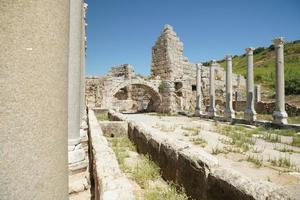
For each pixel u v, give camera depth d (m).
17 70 1.67
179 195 4.50
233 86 42.88
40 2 1.78
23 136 1.68
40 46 1.76
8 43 1.65
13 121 1.65
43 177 1.76
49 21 1.82
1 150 1.61
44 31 1.79
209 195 3.73
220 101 37.38
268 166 7.05
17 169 1.65
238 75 44.72
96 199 3.84
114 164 4.16
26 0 1.72
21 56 1.68
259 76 53.62
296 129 14.80
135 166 6.53
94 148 5.44
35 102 1.73
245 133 13.67
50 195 1.81
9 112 1.64
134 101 38.06
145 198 4.50
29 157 1.70
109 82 30.64
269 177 6.07
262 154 8.66
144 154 7.73
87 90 32.75
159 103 33.72
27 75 1.70
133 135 9.95
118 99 38.75
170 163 5.34
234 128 16.06
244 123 19.59
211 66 26.36
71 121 5.80
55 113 1.86
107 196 2.85
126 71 36.88
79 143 5.91
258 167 6.95
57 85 1.89
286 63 57.44
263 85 49.19
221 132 13.96
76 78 6.05
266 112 29.78
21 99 1.68
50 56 1.83
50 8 1.83
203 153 4.52
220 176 3.52
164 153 5.77
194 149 4.95
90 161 6.52
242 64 76.00
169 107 32.78
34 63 1.73
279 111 16.66
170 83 33.06
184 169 4.62
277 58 17.06
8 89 1.64
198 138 11.45
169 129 15.59
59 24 1.91
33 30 1.74
